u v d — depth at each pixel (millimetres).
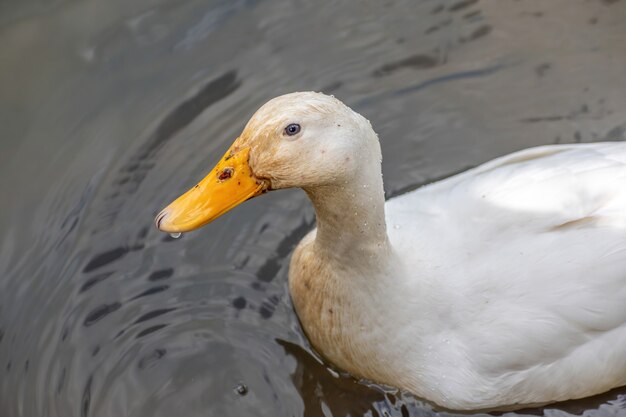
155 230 1220
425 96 1308
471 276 1034
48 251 1208
